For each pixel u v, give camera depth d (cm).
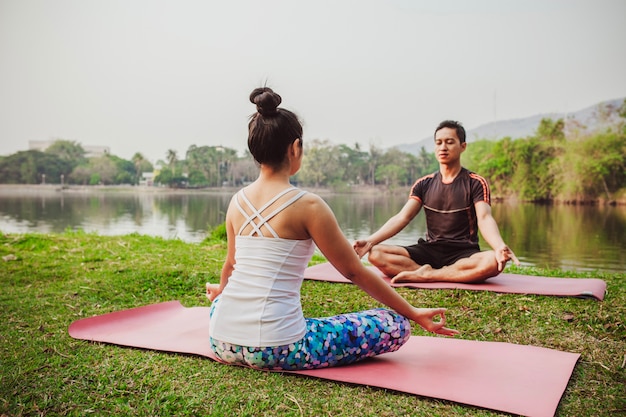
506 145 2409
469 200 393
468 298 336
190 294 366
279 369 208
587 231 1471
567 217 1870
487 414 178
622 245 1159
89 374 213
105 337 254
